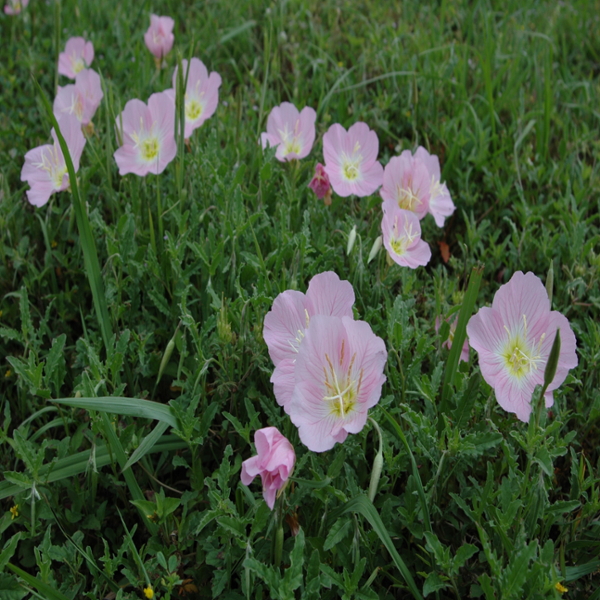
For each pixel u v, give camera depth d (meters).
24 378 0.43
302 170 0.61
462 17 0.95
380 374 0.36
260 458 0.35
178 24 0.91
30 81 0.76
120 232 0.52
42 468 0.41
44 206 0.60
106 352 0.48
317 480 0.38
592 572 0.40
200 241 0.51
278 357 0.40
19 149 0.66
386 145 0.72
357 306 0.49
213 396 0.44
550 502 0.45
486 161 0.67
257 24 0.90
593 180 0.65
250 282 0.51
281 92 0.80
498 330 0.40
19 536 0.38
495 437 0.39
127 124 0.55
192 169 0.59
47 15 0.89
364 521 0.41
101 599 0.40
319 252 0.53
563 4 1.00
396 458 0.40
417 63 0.78
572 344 0.39
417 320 0.50
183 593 0.40
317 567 0.36
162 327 0.49
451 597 0.40
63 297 0.53
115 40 0.85
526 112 0.77
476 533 0.43
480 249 0.62
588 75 0.88
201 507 0.43
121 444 0.42
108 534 0.43
